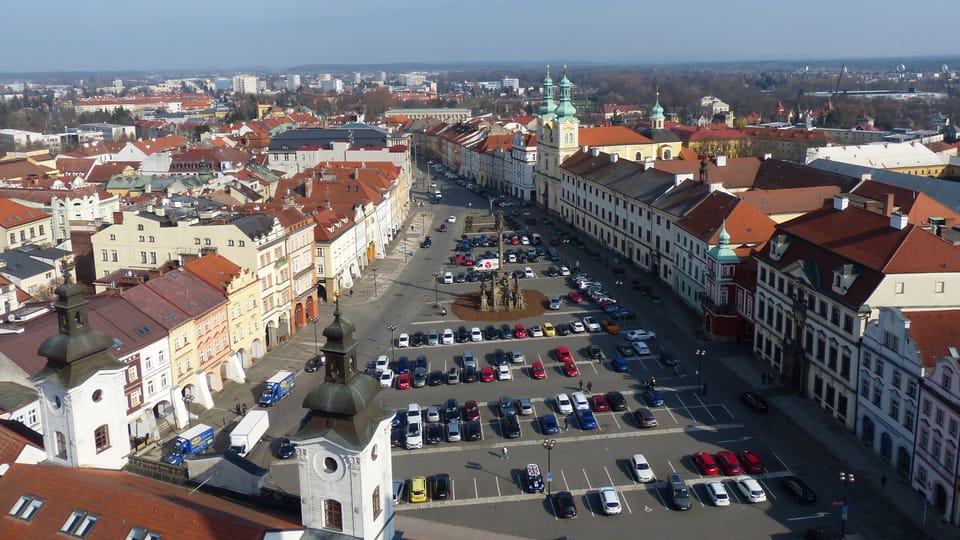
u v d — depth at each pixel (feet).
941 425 251.19
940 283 298.35
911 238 307.78
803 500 260.42
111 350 296.10
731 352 399.44
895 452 279.69
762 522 252.42
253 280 398.21
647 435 312.91
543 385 365.81
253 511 166.81
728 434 311.68
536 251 635.25
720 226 442.09
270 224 422.00
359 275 568.00
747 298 401.08
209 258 390.83
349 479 148.97
